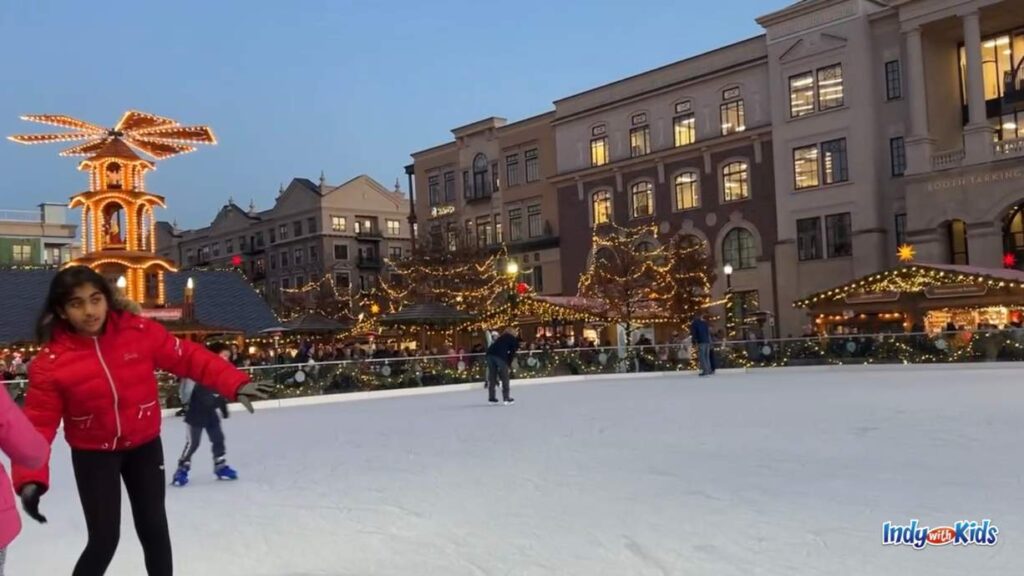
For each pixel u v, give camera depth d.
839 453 8.98
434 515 6.88
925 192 34.56
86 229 29.28
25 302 33.59
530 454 10.14
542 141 51.44
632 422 13.23
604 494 7.34
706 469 8.37
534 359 28.31
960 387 17.31
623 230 43.78
